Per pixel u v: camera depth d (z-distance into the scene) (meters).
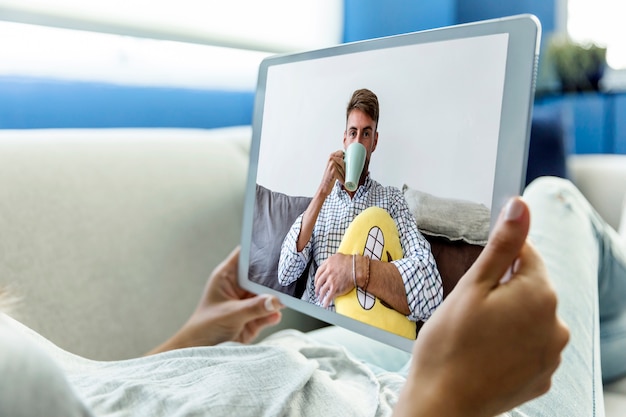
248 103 1.45
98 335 0.71
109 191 0.81
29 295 0.67
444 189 0.42
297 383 0.36
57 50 1.08
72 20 1.06
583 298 0.63
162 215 0.84
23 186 0.73
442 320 0.29
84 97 1.12
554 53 1.88
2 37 1.00
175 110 1.28
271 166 0.59
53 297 0.69
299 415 0.34
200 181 0.92
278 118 0.58
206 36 1.32
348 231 0.49
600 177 1.37
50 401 0.20
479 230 0.40
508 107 0.38
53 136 0.85
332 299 0.50
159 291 0.79
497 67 0.39
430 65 0.43
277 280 0.58
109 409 0.32
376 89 0.48
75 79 1.10
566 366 0.52
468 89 0.41
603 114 1.87
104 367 0.41
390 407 0.40
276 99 0.59
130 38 1.20
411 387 0.29
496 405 0.28
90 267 0.74
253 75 1.47
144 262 0.79
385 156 0.46
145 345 0.76
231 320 0.66
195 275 0.84
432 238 0.42
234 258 0.69
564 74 1.88
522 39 0.38
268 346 0.43
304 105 0.55
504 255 0.28
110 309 0.74
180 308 0.81
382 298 0.46
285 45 1.53
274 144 0.59
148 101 1.22
